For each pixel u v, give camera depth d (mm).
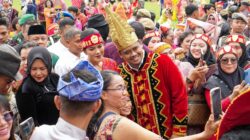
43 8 17422
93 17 8711
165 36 10055
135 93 5477
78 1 18625
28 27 8742
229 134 3098
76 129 3281
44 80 5523
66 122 3293
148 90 5449
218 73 6227
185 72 7109
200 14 15836
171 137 5500
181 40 8695
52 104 5488
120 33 5355
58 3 16125
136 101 5492
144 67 5453
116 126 3689
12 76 4496
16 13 17219
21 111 5465
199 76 5938
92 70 3404
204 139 3904
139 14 11547
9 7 17578
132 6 18359
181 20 15719
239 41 7715
